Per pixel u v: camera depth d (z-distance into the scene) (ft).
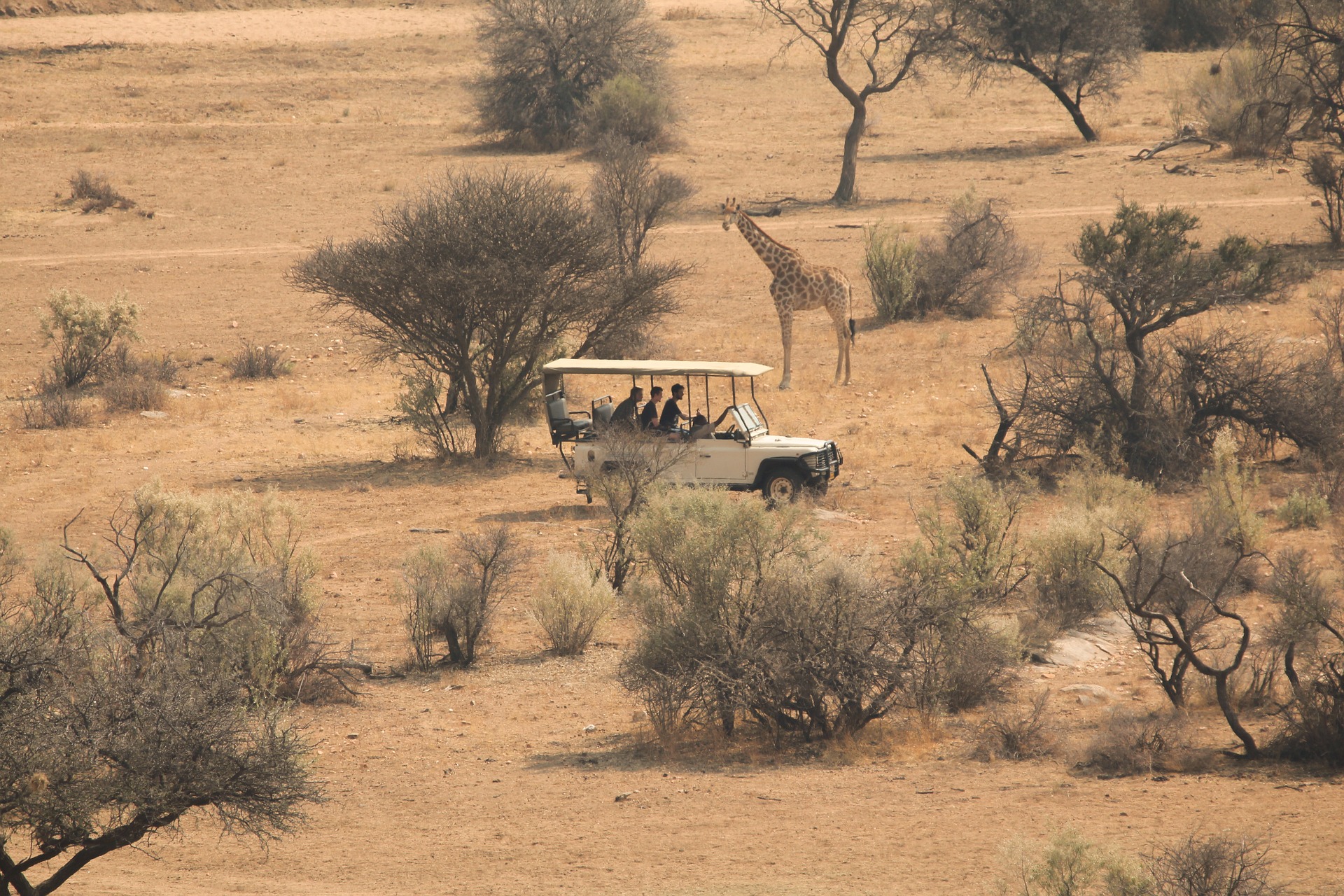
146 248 543.39
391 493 247.09
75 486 253.65
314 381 378.53
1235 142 623.36
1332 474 214.69
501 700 138.92
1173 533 161.89
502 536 165.37
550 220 271.69
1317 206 509.76
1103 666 138.41
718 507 135.74
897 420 291.99
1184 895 72.43
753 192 637.71
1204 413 230.07
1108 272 237.45
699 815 100.63
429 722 131.95
